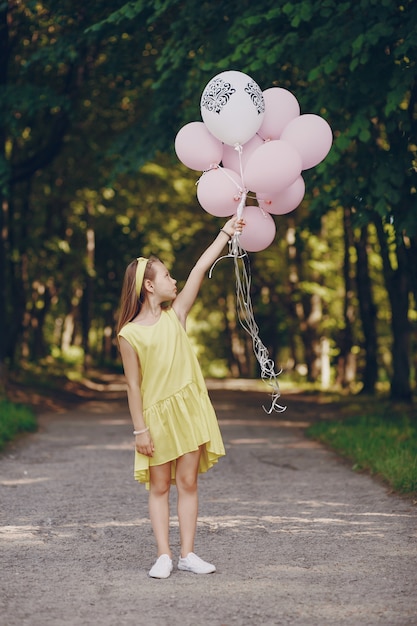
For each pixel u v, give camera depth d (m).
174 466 5.43
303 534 6.36
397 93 10.20
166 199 29.67
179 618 4.38
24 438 13.28
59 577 5.22
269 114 5.78
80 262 31.83
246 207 5.61
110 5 15.15
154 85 13.34
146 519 7.04
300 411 20.12
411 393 20.42
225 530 6.56
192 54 15.11
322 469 9.87
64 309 44.81
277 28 12.05
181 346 5.38
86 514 7.25
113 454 11.44
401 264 19.61
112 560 5.65
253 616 4.40
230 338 45.47
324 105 11.21
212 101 5.52
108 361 44.78
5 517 7.10
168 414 5.29
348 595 4.75
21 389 22.78
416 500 7.50
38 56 16.05
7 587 4.99
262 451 11.73
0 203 20.47
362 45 10.40
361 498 7.85
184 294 5.50
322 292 29.69
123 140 16.11
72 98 19.91
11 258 26.92
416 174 11.90
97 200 28.72
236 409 20.89
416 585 4.91
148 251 35.97
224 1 13.02
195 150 5.67
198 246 34.53
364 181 11.87
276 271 31.91
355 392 27.22
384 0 10.15
